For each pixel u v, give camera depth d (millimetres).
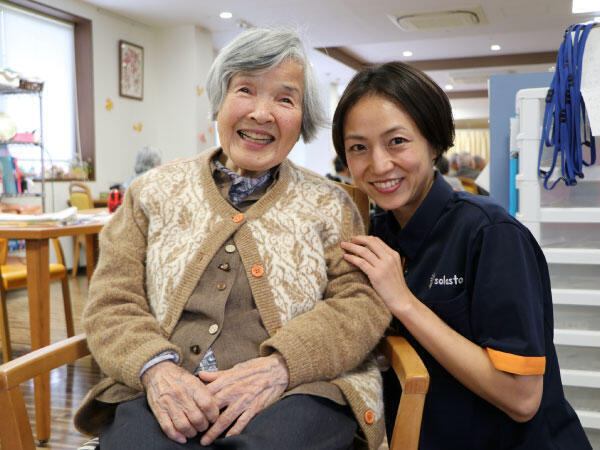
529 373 1033
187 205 1182
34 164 5484
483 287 1099
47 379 2051
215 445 976
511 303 1062
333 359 1056
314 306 1163
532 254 1125
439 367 1203
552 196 1537
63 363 1081
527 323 1050
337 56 8883
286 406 995
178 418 949
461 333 1168
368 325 1116
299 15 6527
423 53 9438
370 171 1188
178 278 1128
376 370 1188
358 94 1160
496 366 1048
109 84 6406
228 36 7449
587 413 1506
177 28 6945
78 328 3551
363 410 1064
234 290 1124
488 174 2203
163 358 1038
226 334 1105
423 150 1172
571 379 1478
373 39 7727
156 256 1165
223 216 1161
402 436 968
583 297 1456
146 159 4430
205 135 7160
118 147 6586
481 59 9703
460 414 1184
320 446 986
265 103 1149
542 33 7918
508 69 9977
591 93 1369
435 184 1236
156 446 928
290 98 1174
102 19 6262
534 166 1469
